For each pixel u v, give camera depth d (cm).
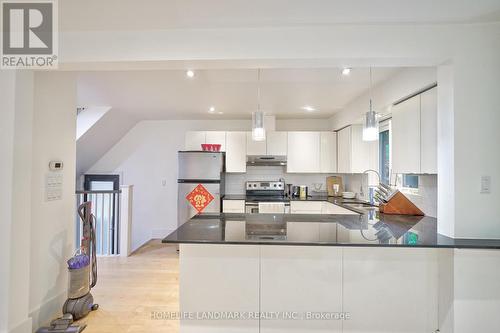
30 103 199
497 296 175
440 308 187
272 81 298
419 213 274
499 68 187
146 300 266
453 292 176
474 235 185
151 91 337
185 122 514
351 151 403
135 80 298
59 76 246
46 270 231
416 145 242
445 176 195
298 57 191
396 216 269
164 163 517
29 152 199
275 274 192
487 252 175
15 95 188
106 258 391
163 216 517
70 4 163
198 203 261
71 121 262
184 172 441
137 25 188
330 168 465
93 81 301
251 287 192
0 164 186
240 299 192
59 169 246
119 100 375
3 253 184
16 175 188
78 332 212
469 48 187
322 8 169
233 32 193
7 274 184
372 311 189
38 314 222
